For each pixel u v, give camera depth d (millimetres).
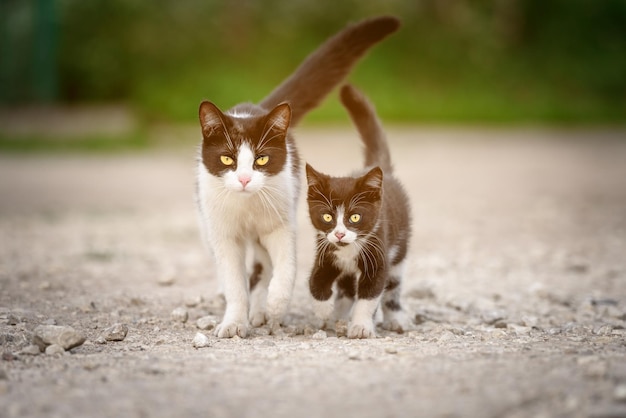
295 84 7984
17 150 26406
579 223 13594
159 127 32812
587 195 17234
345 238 6434
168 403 4395
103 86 35125
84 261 10430
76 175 21203
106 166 23281
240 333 6473
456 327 6875
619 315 7449
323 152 25031
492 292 8727
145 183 19703
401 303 7352
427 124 35844
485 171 21812
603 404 4211
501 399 4336
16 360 5438
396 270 7199
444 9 40125
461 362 5125
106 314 7312
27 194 17781
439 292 8719
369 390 4555
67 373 5027
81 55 34594
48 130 28672
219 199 6676
